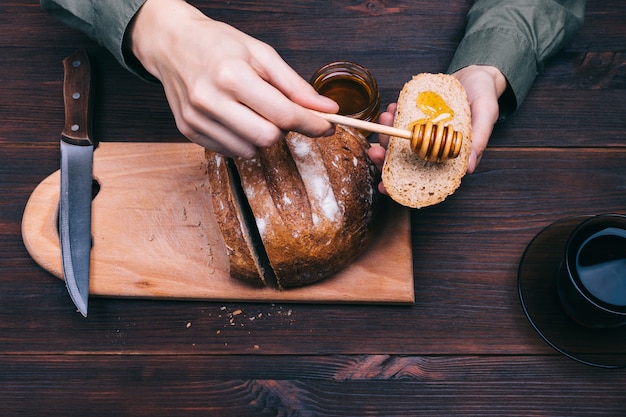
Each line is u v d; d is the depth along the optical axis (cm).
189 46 70
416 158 72
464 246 81
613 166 84
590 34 88
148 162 84
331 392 78
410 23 90
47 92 88
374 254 80
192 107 70
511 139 85
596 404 77
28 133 87
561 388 77
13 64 89
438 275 81
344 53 89
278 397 78
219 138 70
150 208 82
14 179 85
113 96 88
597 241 74
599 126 85
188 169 84
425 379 78
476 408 77
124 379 79
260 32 90
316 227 74
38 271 82
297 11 91
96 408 78
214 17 91
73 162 83
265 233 74
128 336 80
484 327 79
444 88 74
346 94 83
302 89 69
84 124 84
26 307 81
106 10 76
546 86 87
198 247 81
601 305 71
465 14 90
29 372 79
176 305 80
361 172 77
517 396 77
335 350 79
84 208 81
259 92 66
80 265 79
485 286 80
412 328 79
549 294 78
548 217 82
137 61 82
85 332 80
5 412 78
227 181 77
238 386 78
